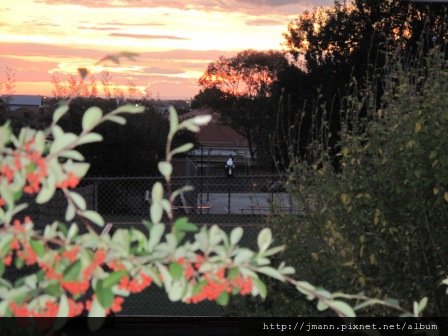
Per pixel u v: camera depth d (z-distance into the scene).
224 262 2.94
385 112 6.84
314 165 7.26
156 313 9.15
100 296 2.81
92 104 15.61
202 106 61.19
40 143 2.90
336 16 41.50
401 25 34.59
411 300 6.40
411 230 6.43
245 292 2.94
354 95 8.30
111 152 25.50
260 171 26.36
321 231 6.83
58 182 2.90
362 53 38.53
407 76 6.96
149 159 26.17
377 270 6.62
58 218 8.47
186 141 27.14
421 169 6.21
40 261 2.90
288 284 6.77
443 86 6.49
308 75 42.47
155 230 2.95
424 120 6.29
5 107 8.44
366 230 6.62
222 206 22.33
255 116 55.16
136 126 25.91
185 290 2.93
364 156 6.66
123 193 18.67
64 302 2.94
